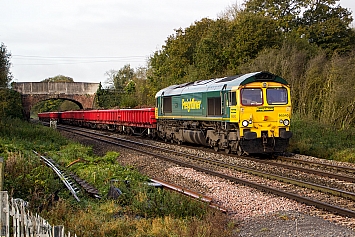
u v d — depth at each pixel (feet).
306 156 62.39
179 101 80.12
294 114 87.25
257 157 61.57
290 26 142.82
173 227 27.86
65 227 26.68
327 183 42.24
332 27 136.77
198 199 34.04
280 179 42.65
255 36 117.08
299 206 32.76
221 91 63.57
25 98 207.41
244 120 58.90
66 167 52.65
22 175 40.01
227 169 50.67
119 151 73.46
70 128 164.55
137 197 35.04
